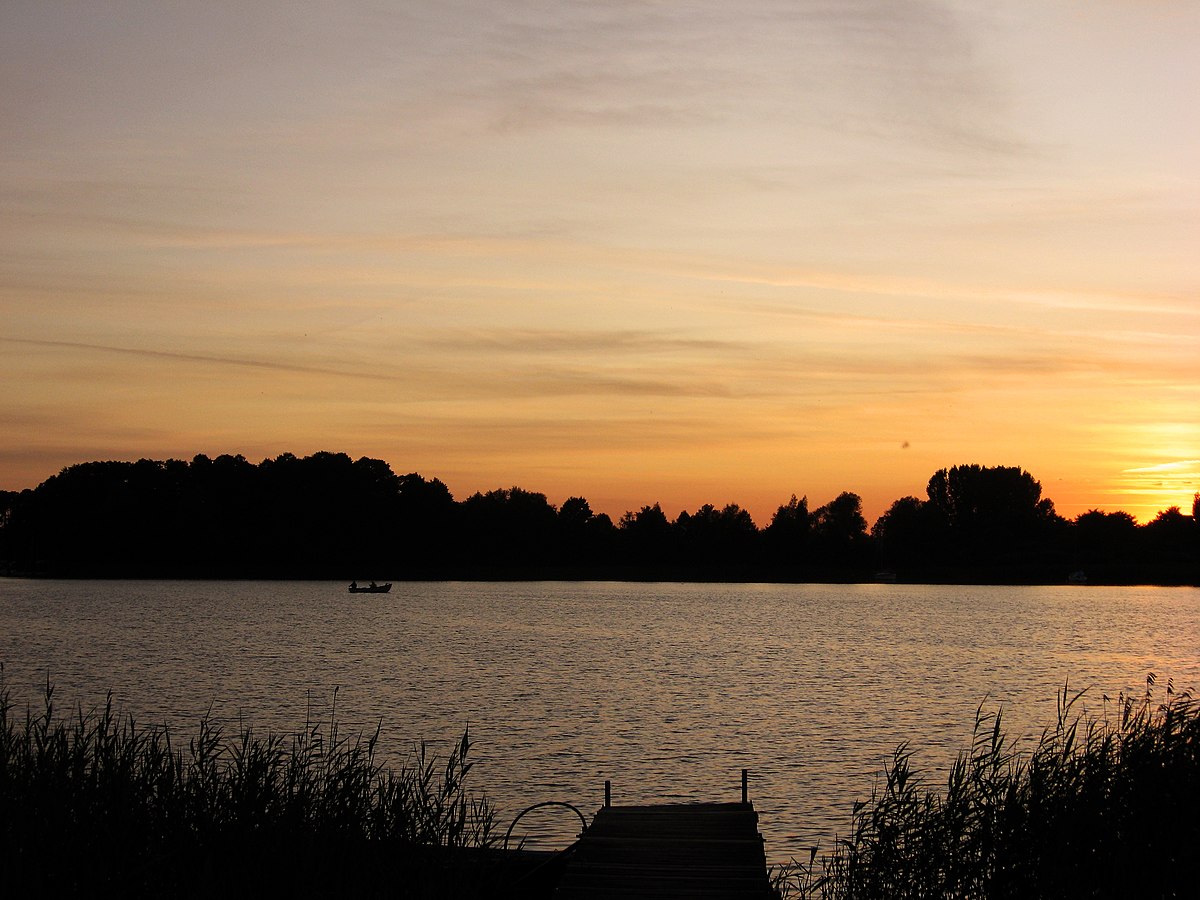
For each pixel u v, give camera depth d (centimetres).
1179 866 1012
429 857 1095
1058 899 1030
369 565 16512
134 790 1077
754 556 18000
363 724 3525
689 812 1678
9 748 1128
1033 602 13775
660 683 4866
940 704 4181
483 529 17538
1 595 12356
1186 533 17712
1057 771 1117
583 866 1362
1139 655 6681
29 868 933
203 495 16000
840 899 1233
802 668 5647
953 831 1128
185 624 8306
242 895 983
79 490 15700
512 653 6341
